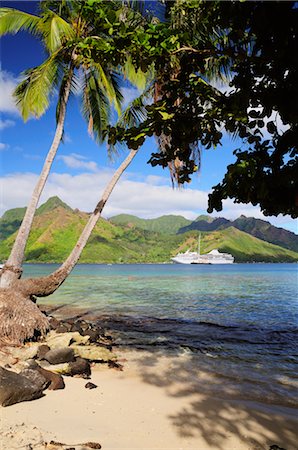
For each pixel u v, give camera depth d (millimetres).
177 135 3119
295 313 17797
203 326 14336
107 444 4387
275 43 2453
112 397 6285
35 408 5379
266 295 27484
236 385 7320
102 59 2809
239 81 2717
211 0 2695
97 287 35062
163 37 2682
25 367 7082
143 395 6520
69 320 15383
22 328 9781
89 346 9617
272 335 12680
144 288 34156
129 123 14734
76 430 4703
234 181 2732
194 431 5012
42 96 13672
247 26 2566
